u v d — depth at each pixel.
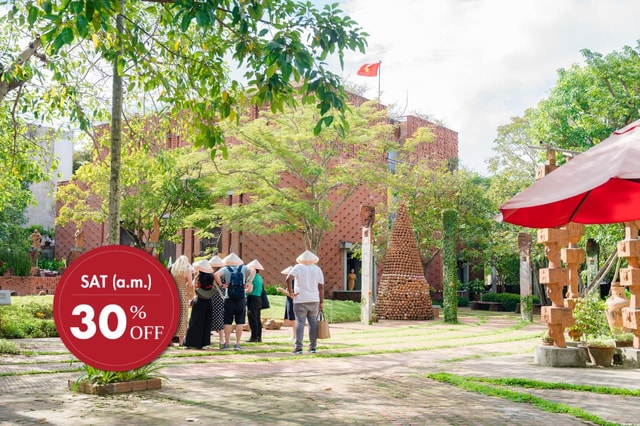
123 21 7.51
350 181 23.30
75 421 4.98
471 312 30.22
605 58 19.53
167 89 8.16
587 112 20.62
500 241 30.55
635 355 9.15
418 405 5.92
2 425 4.81
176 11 8.66
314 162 22.84
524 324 20.59
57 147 40.22
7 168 13.37
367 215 20.33
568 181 4.95
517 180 30.14
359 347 12.06
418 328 18.31
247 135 22.09
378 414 5.46
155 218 19.61
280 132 22.59
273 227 25.38
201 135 8.18
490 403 6.05
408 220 23.84
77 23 5.34
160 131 10.54
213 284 11.18
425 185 28.81
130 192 27.55
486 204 30.17
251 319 12.78
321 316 12.76
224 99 7.82
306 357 10.09
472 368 8.95
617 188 6.04
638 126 5.30
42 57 9.77
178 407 5.61
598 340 9.84
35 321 13.72
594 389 6.91
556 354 9.24
